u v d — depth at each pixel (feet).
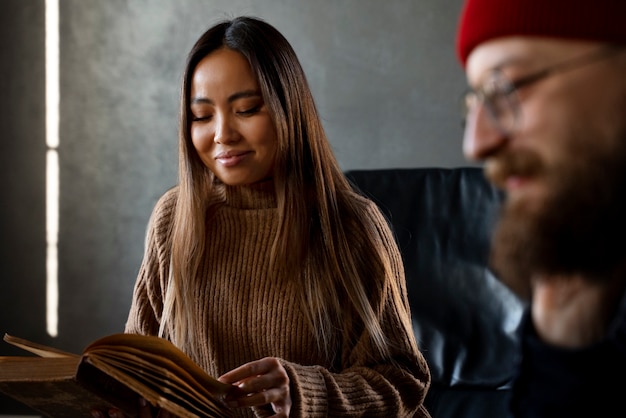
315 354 5.70
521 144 2.38
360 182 8.21
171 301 5.86
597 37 2.31
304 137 5.81
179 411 4.19
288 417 4.93
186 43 12.84
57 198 12.92
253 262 5.79
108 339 4.33
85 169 12.91
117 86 12.89
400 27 12.62
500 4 2.42
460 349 7.69
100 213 12.94
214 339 5.83
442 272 7.86
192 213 5.84
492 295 7.75
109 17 12.85
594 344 2.62
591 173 2.29
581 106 2.33
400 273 6.06
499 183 2.44
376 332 5.62
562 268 2.41
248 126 5.53
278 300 5.70
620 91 2.31
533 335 2.83
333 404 5.22
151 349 4.33
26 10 12.80
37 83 12.84
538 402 2.74
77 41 12.87
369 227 5.85
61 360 4.66
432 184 8.15
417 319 7.78
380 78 12.68
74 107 12.89
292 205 5.68
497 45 2.46
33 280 12.96
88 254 12.97
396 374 5.62
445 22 12.55
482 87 2.47
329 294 5.68
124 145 12.91
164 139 12.90
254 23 5.66
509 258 2.46
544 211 2.34
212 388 4.54
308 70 12.78
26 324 12.98
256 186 5.85
